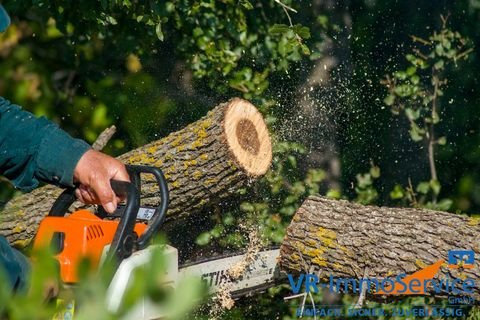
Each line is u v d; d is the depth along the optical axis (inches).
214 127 332.5
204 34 453.7
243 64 468.4
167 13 415.5
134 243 228.8
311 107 480.4
